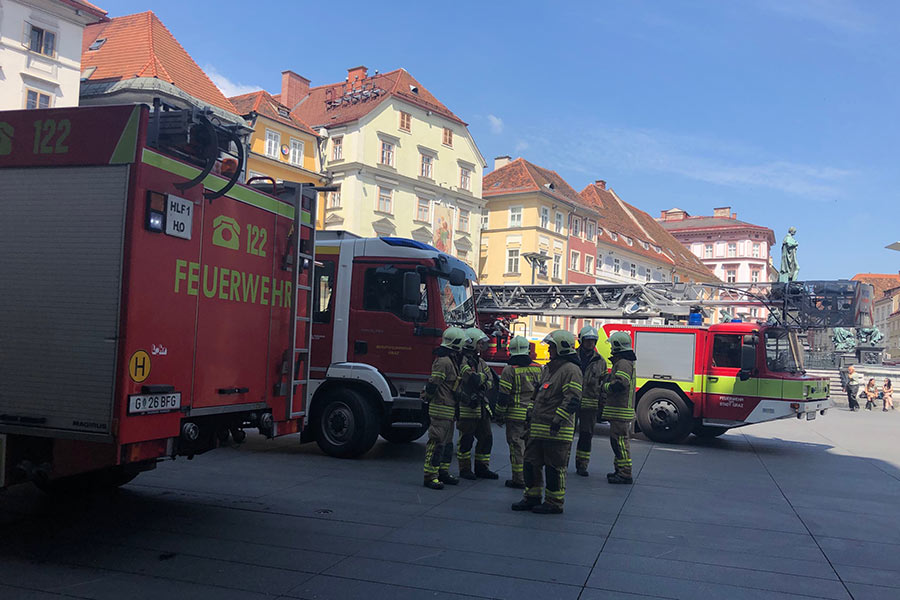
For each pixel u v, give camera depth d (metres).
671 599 4.55
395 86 44.53
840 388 31.89
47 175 4.79
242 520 6.23
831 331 37.19
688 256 79.81
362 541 5.66
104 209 4.67
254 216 6.02
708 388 13.29
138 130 4.68
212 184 5.45
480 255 54.28
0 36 25.27
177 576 4.71
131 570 4.81
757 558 5.56
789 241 32.06
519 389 8.21
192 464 8.98
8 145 4.88
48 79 26.88
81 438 4.59
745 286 15.78
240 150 5.55
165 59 32.81
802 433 16.73
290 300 6.58
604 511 7.08
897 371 30.38
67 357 4.66
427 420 10.27
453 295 10.48
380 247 10.30
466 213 49.19
